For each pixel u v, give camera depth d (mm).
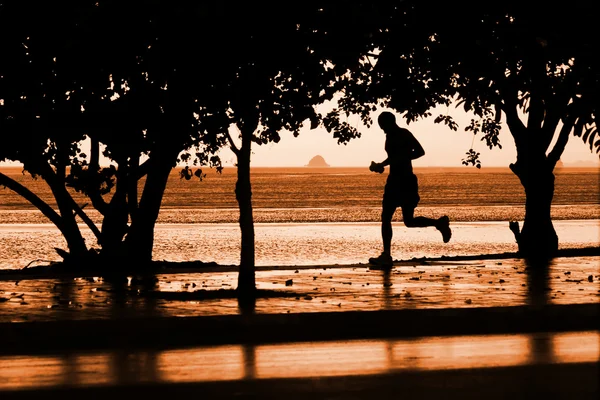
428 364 14391
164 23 20094
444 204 123625
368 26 21312
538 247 36875
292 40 20984
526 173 37219
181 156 38781
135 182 33719
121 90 26406
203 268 32188
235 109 21875
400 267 29938
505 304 19438
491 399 11875
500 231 65812
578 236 60188
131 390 12562
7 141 28750
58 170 33719
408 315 18250
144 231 32969
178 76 22469
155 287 24766
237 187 22656
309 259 44000
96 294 22703
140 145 27203
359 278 25984
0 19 24562
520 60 21047
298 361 14750
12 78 25953
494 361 14617
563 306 18875
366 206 116812
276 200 139875
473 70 21000
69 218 33812
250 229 22438
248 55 20938
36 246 52688
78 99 26141
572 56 20031
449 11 20938
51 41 24844
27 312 18828
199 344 16750
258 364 14508
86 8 21453
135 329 17172
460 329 18047
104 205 34094
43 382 13125
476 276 26359
